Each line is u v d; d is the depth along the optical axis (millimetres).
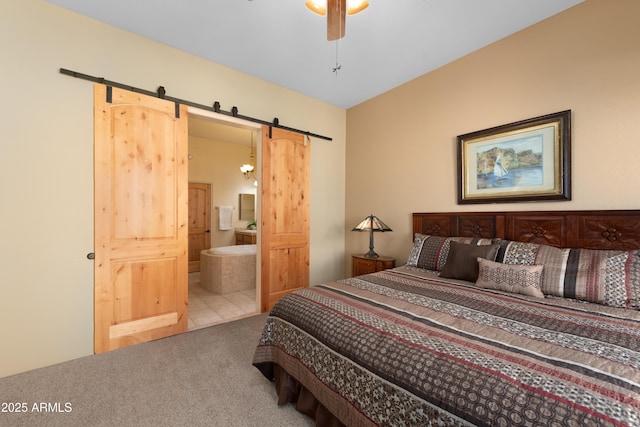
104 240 2271
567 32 2182
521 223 2420
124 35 2398
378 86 3512
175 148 2652
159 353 2273
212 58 2867
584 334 1191
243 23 2332
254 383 1876
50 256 2066
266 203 3334
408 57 2844
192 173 5812
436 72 3072
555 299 1719
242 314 3223
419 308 1520
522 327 1265
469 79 2791
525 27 2398
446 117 2986
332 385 1318
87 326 2215
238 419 1538
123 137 2369
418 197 3271
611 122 1996
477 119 2732
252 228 6602
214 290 4172
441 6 2129
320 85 3479
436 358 1027
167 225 2604
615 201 1980
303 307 1667
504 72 2537
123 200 2371
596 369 901
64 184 2117
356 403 1191
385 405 1070
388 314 1438
